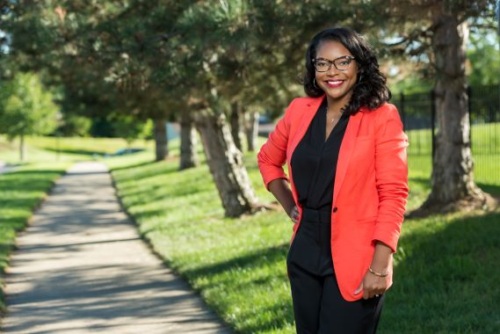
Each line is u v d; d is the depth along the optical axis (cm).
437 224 946
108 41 1005
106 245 1354
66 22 1017
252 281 843
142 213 1809
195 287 885
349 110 343
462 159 1064
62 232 1576
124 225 1675
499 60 3891
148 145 9131
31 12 1101
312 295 351
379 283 333
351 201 339
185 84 1000
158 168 3431
